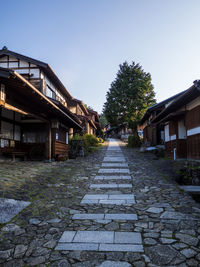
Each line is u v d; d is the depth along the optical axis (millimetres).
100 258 2787
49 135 11086
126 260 2719
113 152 16953
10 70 5211
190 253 2826
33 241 3287
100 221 4016
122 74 31422
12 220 4082
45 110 10000
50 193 5898
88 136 23078
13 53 13141
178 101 9070
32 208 4734
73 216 4289
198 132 8398
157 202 5066
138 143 22250
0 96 5730
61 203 5109
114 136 51250
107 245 3109
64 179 7602
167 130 12953
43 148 11922
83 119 23141
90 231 3590
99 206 4895
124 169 9617
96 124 33531
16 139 11766
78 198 5531
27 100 8078
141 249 2969
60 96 17812
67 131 14148
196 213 4301
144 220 3996
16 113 11750
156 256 2781
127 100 29453
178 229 3562
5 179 6484
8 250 3041
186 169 7527
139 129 30078
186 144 10461
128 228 3666
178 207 4672
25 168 8688
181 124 10812
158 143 18109
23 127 12391
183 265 2570
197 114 8516
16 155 11422
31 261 2764
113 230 3607
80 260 2756
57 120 11477
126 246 3066
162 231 3502
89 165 10734
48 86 14602
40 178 7328
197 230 3512
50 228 3738
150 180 7426
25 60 13109
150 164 10750
